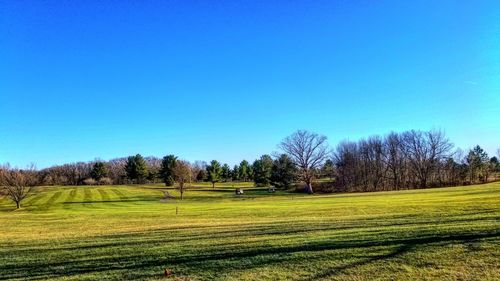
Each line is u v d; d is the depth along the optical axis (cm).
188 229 1631
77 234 1675
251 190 9588
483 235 1048
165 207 4625
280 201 5103
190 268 896
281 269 854
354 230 1284
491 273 770
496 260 840
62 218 3044
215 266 901
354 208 2739
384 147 9775
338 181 9694
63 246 1286
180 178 7581
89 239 1434
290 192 8906
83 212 3947
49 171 12600
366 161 9762
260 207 3659
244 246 1091
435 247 954
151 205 5353
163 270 892
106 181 12425
